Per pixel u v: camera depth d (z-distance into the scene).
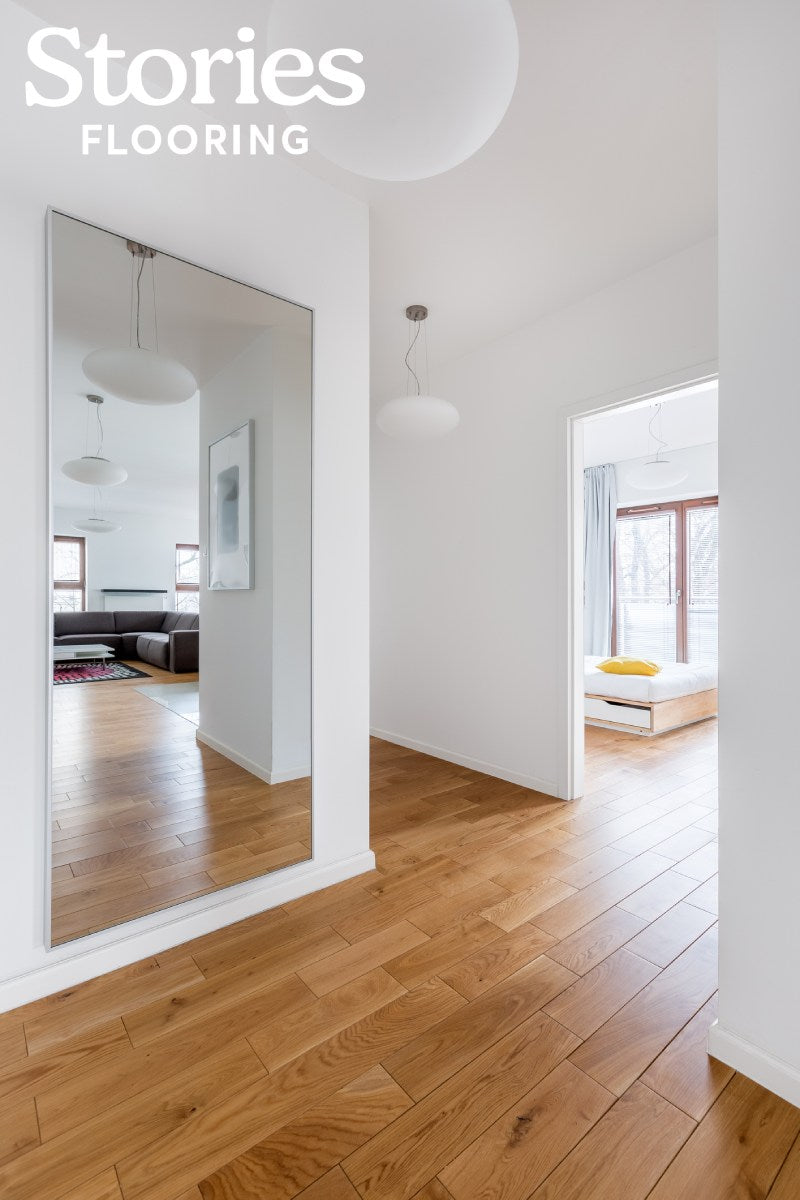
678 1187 1.00
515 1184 1.00
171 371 1.74
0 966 1.43
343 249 2.11
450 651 3.65
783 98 1.17
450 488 3.63
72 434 1.56
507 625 3.27
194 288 1.77
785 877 1.17
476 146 1.07
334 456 2.10
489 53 0.91
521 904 1.93
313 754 2.04
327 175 2.02
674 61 1.58
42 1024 1.38
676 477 4.91
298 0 0.87
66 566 1.55
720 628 1.28
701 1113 1.14
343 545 2.13
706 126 1.81
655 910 1.89
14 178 1.45
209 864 1.82
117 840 1.65
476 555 3.46
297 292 1.99
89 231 1.56
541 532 3.07
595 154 1.92
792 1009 1.17
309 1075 1.24
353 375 2.14
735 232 1.25
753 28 1.22
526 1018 1.40
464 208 2.19
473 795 3.02
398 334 3.22
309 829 2.04
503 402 3.27
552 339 2.99
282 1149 1.07
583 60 1.58
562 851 2.34
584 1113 1.14
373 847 2.38
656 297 2.55
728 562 1.27
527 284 2.72
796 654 1.16
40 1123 1.12
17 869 1.46
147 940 1.65
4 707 1.44
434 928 1.79
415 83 0.92
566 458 2.93
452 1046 1.31
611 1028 1.37
